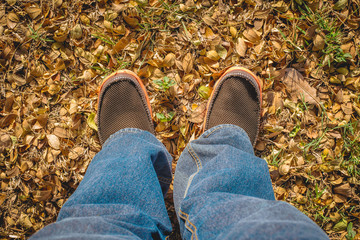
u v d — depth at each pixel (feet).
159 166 3.52
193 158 3.35
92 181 2.57
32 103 3.86
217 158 2.90
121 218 2.27
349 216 4.13
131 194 2.60
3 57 3.83
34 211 3.89
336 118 4.09
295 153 4.09
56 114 3.92
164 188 3.74
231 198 2.31
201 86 4.04
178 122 4.03
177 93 4.01
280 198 4.09
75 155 3.91
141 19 3.92
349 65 4.07
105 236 1.88
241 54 3.99
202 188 2.57
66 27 3.86
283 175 4.09
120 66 3.98
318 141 4.08
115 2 3.90
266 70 4.03
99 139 3.91
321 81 4.08
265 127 4.07
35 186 3.89
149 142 3.28
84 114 3.97
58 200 3.91
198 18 4.00
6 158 3.85
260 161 2.91
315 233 1.61
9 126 3.85
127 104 3.81
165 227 2.74
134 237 2.13
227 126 3.61
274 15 4.00
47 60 3.87
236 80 3.91
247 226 1.75
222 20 3.99
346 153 4.12
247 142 3.40
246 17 3.98
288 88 4.06
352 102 4.08
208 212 2.24
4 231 3.88
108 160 2.89
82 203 2.38
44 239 1.77
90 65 3.94
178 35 3.99
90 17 3.90
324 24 3.96
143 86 3.93
